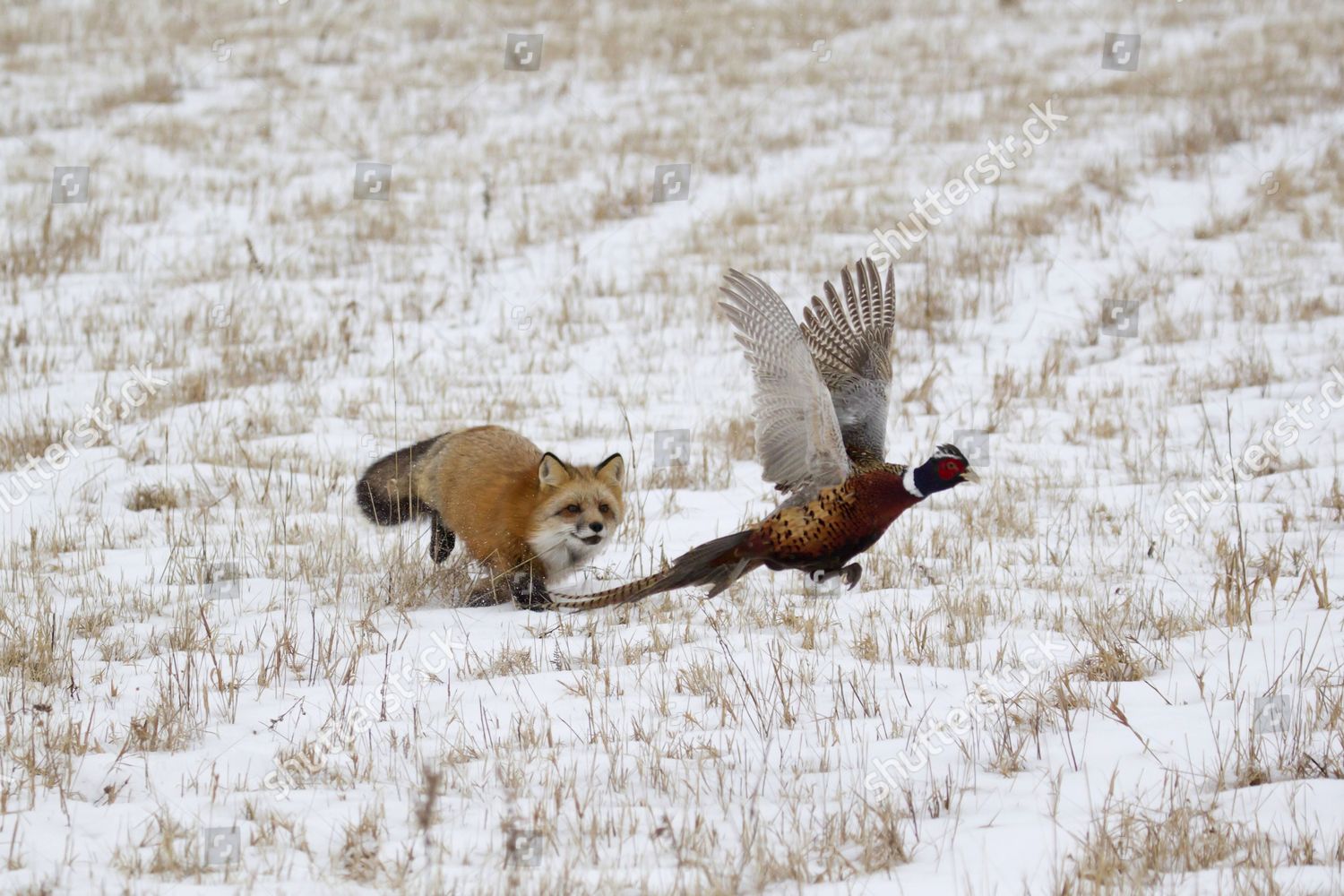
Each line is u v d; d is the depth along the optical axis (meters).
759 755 15.46
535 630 20.42
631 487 28.34
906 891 12.04
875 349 18.09
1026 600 21.16
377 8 80.69
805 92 64.44
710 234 47.38
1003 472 28.67
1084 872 11.98
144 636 19.95
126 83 65.38
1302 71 62.38
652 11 80.94
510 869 12.44
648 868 12.57
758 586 22.52
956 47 71.12
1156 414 32.25
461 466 22.11
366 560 23.72
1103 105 59.75
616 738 15.79
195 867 12.66
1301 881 11.77
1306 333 37.06
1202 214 47.31
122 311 40.53
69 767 14.70
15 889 12.16
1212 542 23.92
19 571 22.94
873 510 16.34
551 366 36.97
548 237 47.78
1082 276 42.88
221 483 27.97
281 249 46.38
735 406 33.56
